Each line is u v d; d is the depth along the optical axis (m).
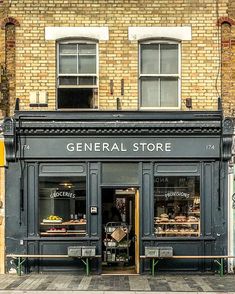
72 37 14.37
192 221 14.30
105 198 14.72
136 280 13.37
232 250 14.18
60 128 14.02
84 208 14.29
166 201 14.29
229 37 14.45
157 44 14.54
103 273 14.27
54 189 14.29
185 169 14.26
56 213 14.30
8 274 14.05
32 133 14.05
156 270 14.12
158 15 14.39
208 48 14.41
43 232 14.27
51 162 14.23
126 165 14.28
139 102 14.41
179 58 14.50
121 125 14.02
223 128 13.99
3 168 14.18
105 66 14.36
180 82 14.43
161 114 14.02
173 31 14.38
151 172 14.21
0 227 14.17
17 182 14.18
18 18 14.36
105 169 14.27
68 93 14.44
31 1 14.37
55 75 14.35
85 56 14.48
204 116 14.00
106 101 14.34
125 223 14.84
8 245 14.15
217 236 14.19
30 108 14.25
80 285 12.70
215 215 14.20
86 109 14.37
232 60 14.44
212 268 14.19
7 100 14.27
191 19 14.42
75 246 13.96
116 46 14.38
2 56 14.30
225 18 14.41
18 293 11.88
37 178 14.19
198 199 14.30
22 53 14.34
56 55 14.41
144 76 14.47
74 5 14.37
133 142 14.15
